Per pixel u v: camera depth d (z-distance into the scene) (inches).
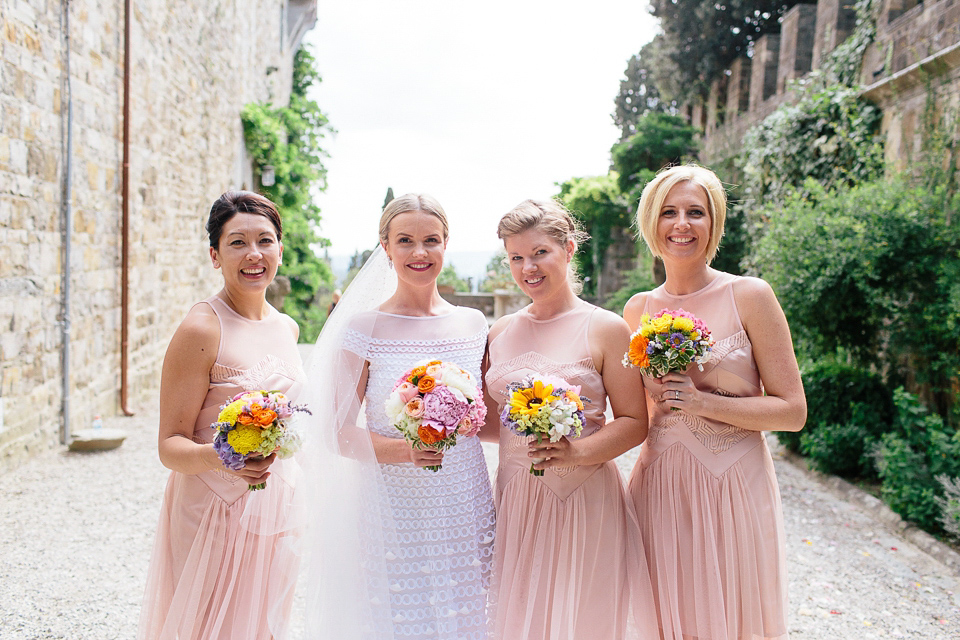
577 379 87.0
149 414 290.0
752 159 321.4
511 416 77.4
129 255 296.5
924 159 218.1
